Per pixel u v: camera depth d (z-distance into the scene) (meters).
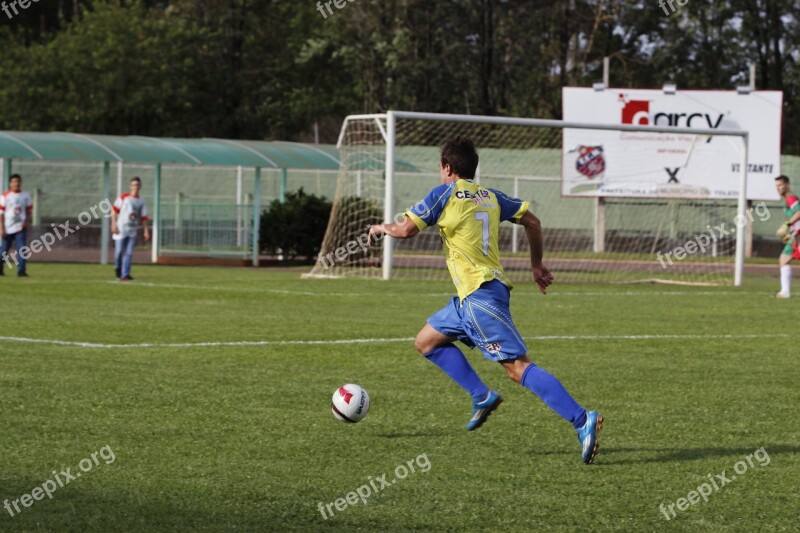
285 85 145.88
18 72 129.12
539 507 15.46
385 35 124.38
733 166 86.50
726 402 24.08
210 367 27.89
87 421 20.86
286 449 18.84
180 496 15.73
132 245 59.81
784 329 38.88
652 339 35.34
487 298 18.31
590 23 132.88
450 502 15.66
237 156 77.94
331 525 14.46
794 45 136.88
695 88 133.88
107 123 132.12
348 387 19.92
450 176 19.00
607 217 101.69
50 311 41.56
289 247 81.06
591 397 24.53
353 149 69.00
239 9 140.25
